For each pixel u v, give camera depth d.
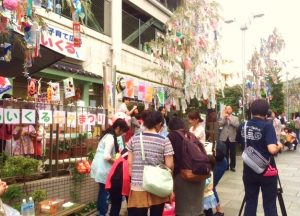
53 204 5.84
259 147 5.47
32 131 6.61
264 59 21.56
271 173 5.43
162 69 14.46
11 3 4.59
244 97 20.41
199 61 14.24
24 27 5.32
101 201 6.79
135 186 4.95
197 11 14.23
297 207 7.89
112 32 15.77
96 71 14.53
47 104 6.70
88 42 14.06
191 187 5.37
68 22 12.39
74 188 7.03
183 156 5.31
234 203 8.12
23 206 5.29
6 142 6.28
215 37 14.87
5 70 7.41
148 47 16.41
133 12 19.03
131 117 8.87
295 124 24.97
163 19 21.33
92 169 6.72
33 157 6.64
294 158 16.89
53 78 12.11
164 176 4.84
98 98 15.04
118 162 6.07
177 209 5.43
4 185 4.28
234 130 12.49
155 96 14.73
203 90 14.36
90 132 7.87
